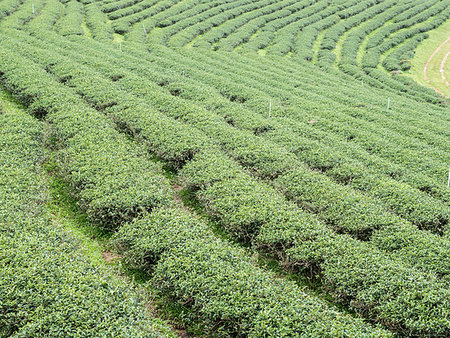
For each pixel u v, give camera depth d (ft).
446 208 52.85
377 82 152.87
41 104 69.00
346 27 215.92
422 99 142.10
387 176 62.80
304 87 120.37
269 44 183.83
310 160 65.00
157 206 46.93
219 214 48.26
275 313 31.81
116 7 185.98
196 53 140.67
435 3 268.00
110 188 47.93
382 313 34.17
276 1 237.25
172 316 35.37
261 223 45.52
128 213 45.44
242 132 69.77
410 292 35.06
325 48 187.32
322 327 30.91
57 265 34.76
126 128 69.10
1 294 30.78
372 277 37.17
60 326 29.27
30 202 44.09
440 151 76.07
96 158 54.08
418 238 44.60
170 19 182.50
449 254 42.01
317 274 41.09
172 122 69.15
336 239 43.32
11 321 29.68
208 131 69.00
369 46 195.62
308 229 43.88
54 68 88.94
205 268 36.50
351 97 119.24
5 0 161.79
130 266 40.06
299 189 54.54
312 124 84.94
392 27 218.18
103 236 45.06
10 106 73.41
